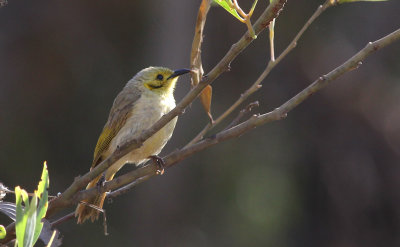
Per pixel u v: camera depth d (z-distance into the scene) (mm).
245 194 15266
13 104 16125
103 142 6754
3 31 16641
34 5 16984
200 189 15578
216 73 3549
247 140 15742
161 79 6859
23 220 2920
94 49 16969
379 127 15594
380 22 16297
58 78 16625
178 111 3725
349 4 16266
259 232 14938
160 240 15453
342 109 15812
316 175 15727
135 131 6688
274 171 15531
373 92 15750
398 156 15422
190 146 4031
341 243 15398
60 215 13992
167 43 16922
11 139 15719
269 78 16688
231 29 17109
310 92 3648
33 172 15508
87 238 14320
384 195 15492
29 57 16641
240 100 4395
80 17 17094
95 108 16484
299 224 15305
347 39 16359
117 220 15500
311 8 16391
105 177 6547
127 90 6875
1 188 4180
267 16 3373
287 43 16531
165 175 15750
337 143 15758
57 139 16078
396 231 15375
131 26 17281
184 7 16891
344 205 15531
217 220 15227
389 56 15859
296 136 15938
